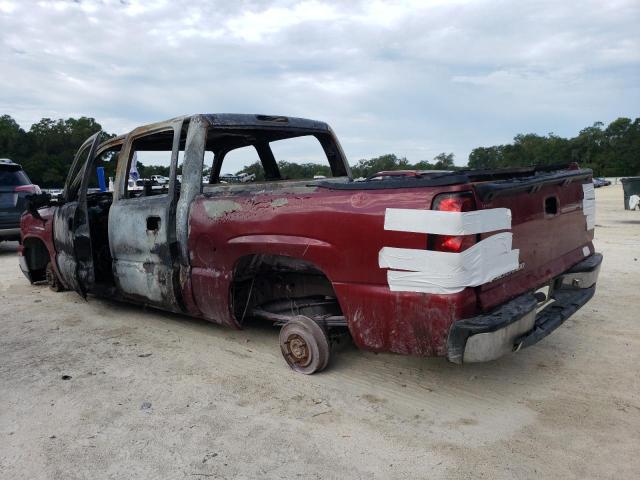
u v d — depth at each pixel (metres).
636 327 4.57
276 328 4.89
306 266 3.93
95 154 5.17
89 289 5.54
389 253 3.02
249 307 4.26
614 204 21.72
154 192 5.18
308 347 3.70
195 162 4.27
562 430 2.92
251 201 3.75
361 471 2.60
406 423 3.05
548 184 3.52
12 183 9.98
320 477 2.55
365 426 3.03
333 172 5.64
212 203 4.02
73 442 2.93
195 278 4.20
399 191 3.01
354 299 3.22
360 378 3.69
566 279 3.96
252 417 3.17
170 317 5.36
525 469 2.57
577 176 3.84
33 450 2.86
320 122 5.36
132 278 4.80
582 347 4.15
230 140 5.27
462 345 2.82
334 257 3.28
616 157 92.50
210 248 4.03
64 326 5.17
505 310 3.00
